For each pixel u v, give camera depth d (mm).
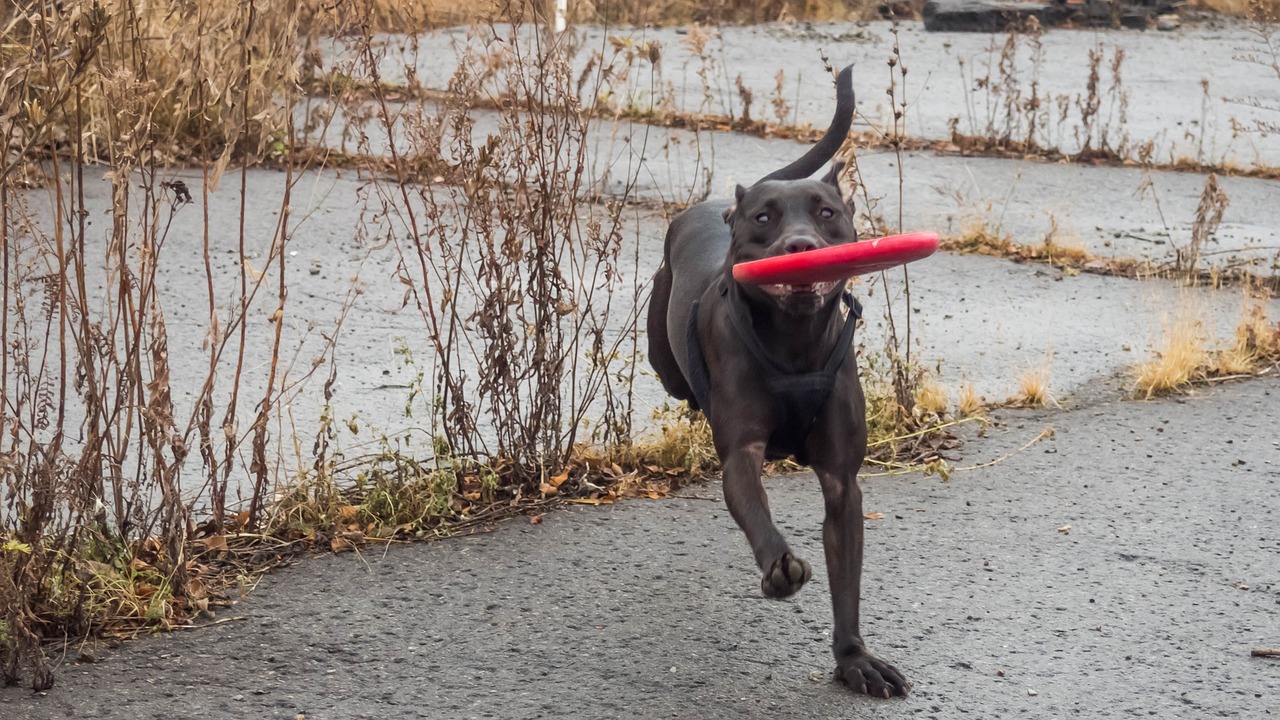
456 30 19312
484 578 6508
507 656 5758
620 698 5422
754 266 5168
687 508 7449
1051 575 6699
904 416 8695
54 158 5930
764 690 5520
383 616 6090
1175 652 5926
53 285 6047
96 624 5863
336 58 8117
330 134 15617
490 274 7449
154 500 7176
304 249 12273
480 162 7160
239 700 5332
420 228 12984
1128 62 24422
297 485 7195
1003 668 5746
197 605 6051
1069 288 12180
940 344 10570
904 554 6918
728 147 16891
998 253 13227
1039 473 8102
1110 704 5469
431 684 5504
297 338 9961
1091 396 9570
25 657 5508
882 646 5926
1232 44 26672
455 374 9367
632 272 11930
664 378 7590
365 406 8711
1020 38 26125
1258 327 10555
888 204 14727
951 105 20188
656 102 18594
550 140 7594
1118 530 7266
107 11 5633
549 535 7016
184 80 6223
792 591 5027
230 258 11859
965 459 8336
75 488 6039
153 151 6160
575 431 8172
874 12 29797
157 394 6113
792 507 7527
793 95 20547
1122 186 16047
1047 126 18922
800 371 5684
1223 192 11766
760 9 28812
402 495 7203
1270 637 6074
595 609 6219
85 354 6094
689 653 5828
